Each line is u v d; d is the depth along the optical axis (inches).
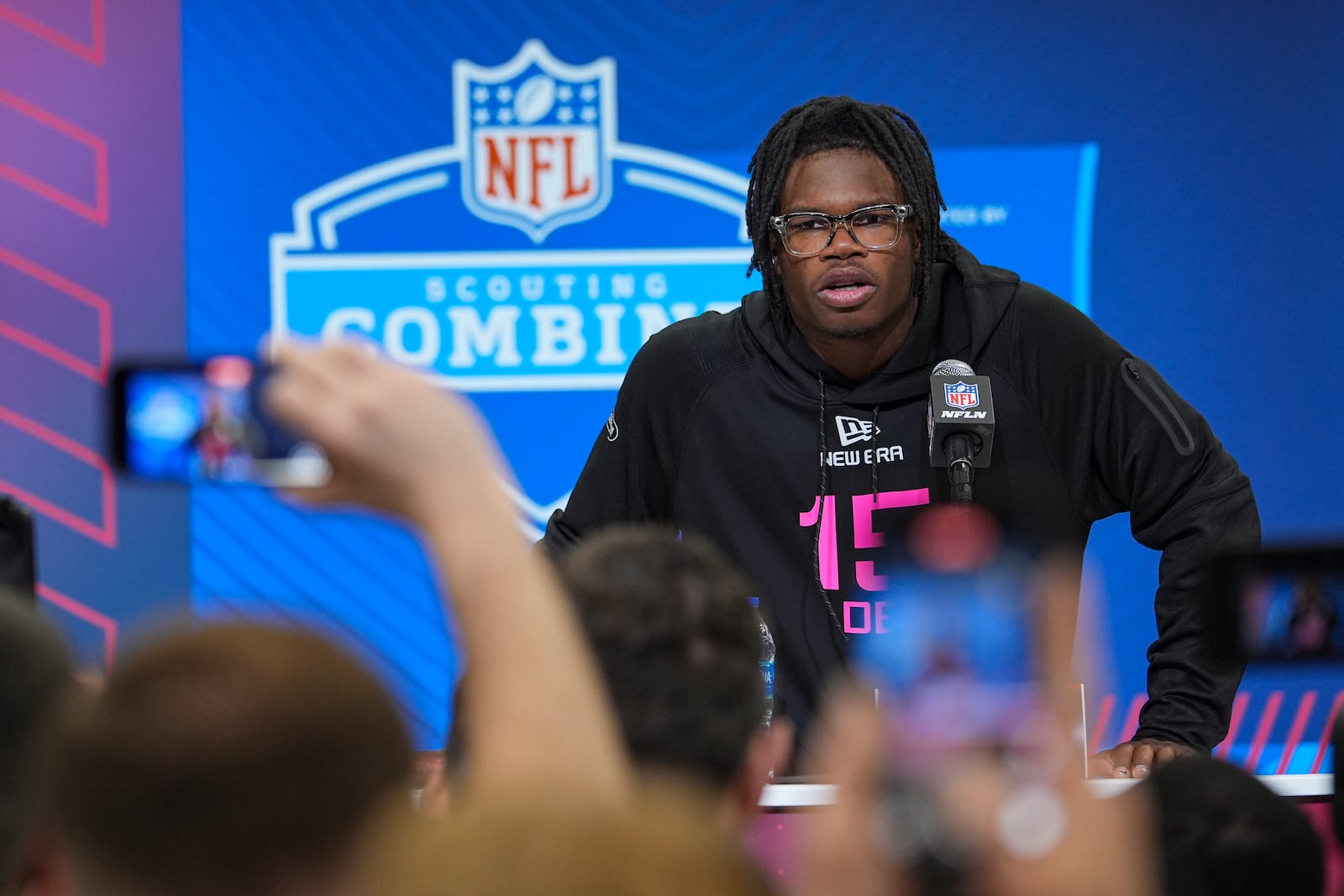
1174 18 458.0
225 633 71.4
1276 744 448.8
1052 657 69.6
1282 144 459.5
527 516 466.9
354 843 69.2
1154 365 463.2
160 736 66.7
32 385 459.2
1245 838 107.0
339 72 463.8
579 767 68.4
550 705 69.9
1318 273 461.1
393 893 55.4
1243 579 93.7
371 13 463.8
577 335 467.8
